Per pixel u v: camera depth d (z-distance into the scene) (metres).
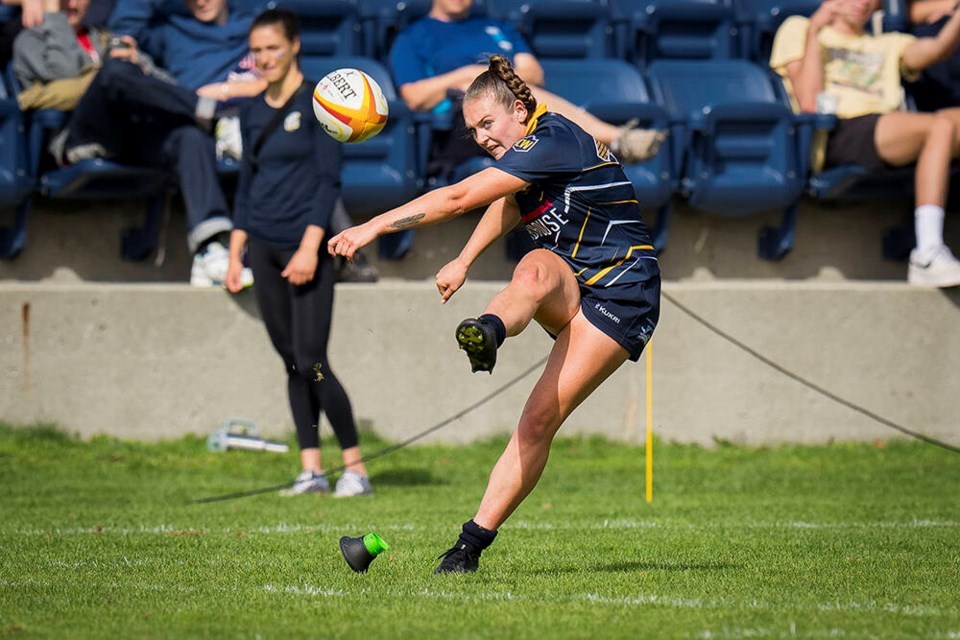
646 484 33.97
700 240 43.62
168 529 25.55
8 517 27.36
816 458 38.50
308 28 43.19
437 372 38.66
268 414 38.06
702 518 28.19
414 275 41.94
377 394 38.38
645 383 39.53
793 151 42.31
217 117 37.94
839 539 24.39
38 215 40.25
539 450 19.09
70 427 37.22
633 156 36.66
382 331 38.44
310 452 31.88
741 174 41.91
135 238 40.84
